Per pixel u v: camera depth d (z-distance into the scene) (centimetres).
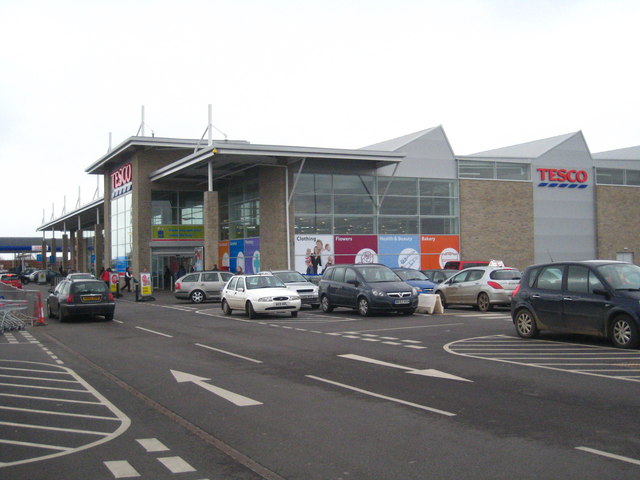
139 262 4325
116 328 2047
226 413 816
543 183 4403
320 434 701
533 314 1450
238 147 3325
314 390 946
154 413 832
